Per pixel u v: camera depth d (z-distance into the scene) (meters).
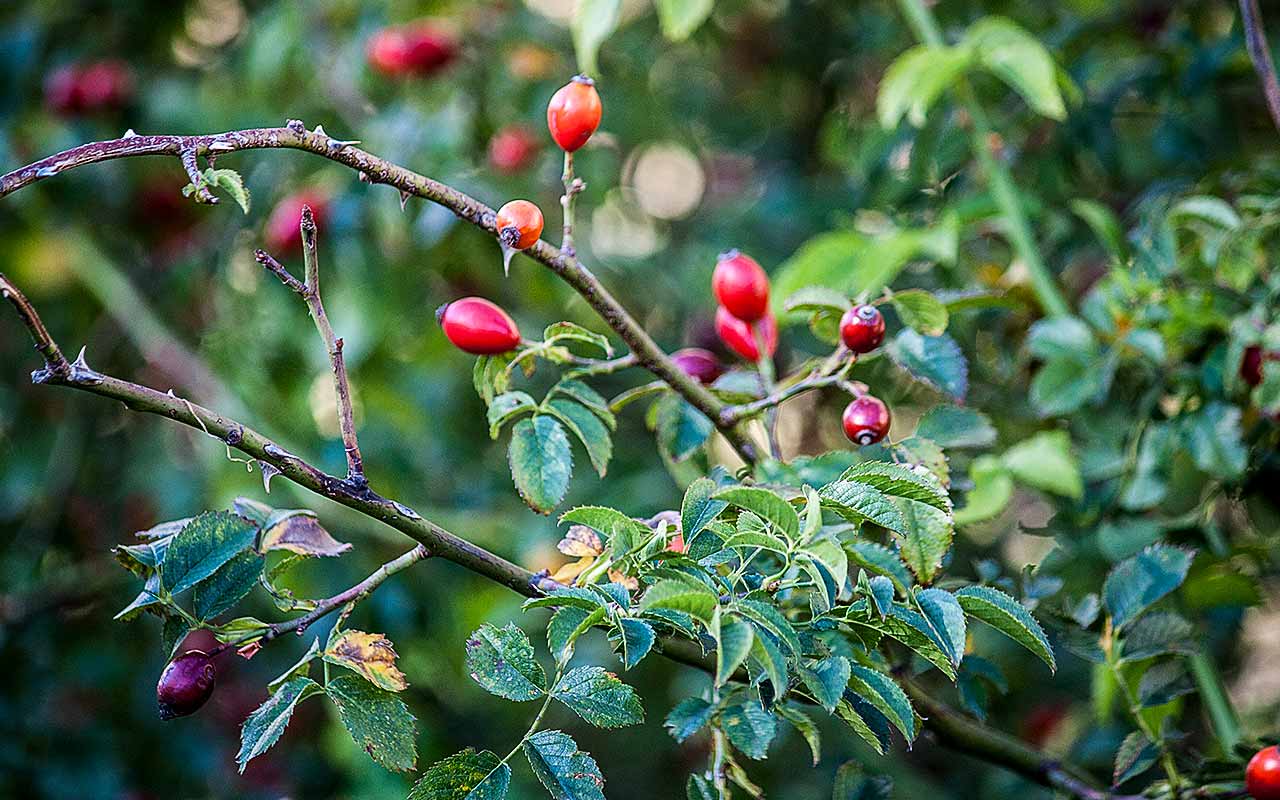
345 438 0.78
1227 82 1.14
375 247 1.24
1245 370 0.96
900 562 0.79
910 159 1.14
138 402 0.76
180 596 0.81
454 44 1.32
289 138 0.78
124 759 1.25
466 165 1.26
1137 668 0.88
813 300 0.86
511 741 1.33
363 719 0.78
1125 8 1.17
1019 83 1.01
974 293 0.88
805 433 1.34
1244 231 0.96
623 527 0.78
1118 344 0.97
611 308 0.83
